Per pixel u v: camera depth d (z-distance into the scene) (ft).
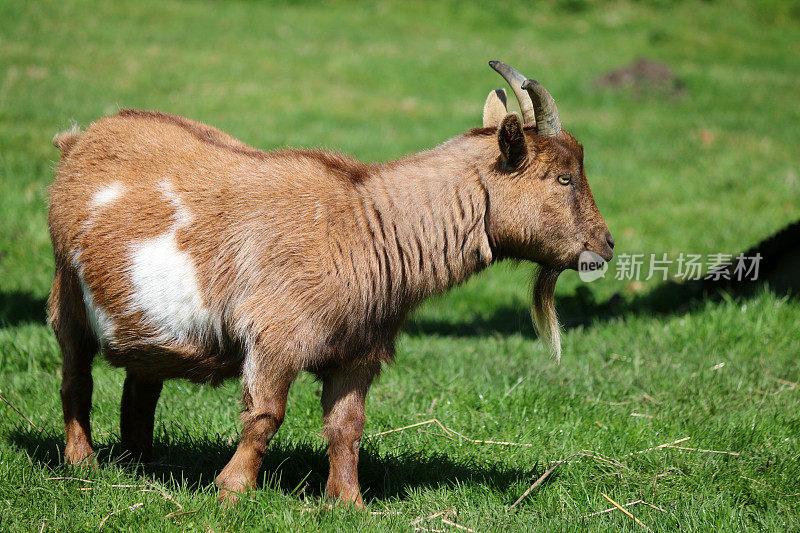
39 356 55.42
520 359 60.29
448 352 61.62
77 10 187.52
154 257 36.27
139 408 42.11
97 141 39.34
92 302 37.96
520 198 36.86
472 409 50.62
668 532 37.14
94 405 48.78
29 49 155.74
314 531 34.63
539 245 37.76
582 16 242.78
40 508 36.06
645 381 54.85
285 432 46.55
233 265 35.63
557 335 41.70
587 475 42.45
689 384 54.44
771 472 42.68
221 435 45.78
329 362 36.47
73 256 38.27
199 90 146.41
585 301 76.54
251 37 189.78
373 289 36.17
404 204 36.47
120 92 137.49
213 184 36.76
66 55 155.74
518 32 224.94
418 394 51.93
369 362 37.40
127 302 36.70
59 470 39.24
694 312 68.80
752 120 157.58
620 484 41.68
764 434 46.73
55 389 50.62
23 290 70.59
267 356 34.96
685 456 44.42
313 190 36.35
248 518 35.42
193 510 35.58
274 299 34.91
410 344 63.57
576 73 183.93
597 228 37.88
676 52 216.33
